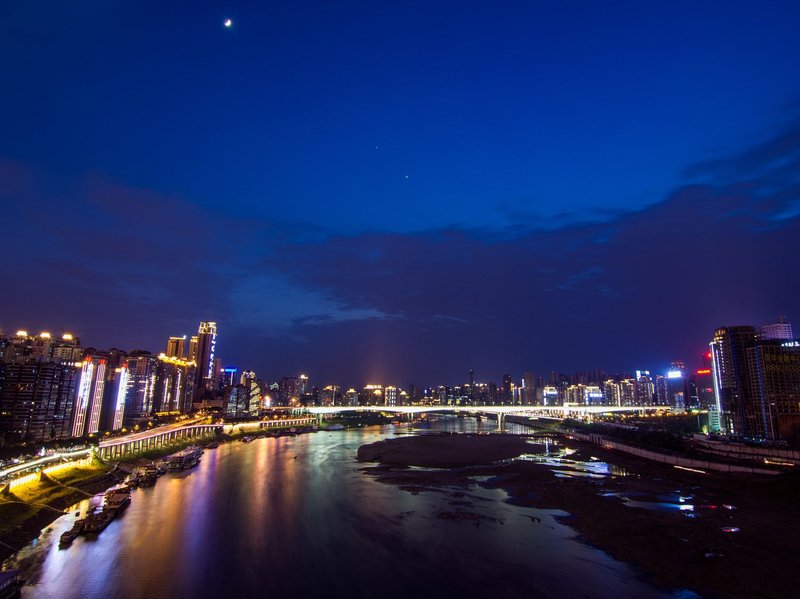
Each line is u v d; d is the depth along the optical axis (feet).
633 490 400.67
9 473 365.61
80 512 333.62
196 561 239.30
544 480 447.42
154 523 302.25
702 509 335.06
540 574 223.30
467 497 376.89
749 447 568.00
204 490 401.90
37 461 409.08
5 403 586.04
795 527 290.97
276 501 361.10
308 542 266.57
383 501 362.53
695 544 259.19
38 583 215.72
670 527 290.97
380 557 244.63
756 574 221.87
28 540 269.85
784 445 613.11
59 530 291.17
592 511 330.34
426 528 291.79
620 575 221.87
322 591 207.21
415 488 411.75
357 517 316.60
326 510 334.44
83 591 208.03
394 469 520.83
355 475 480.64
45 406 619.67
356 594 204.44
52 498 348.59
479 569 229.45
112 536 276.82
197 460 563.48
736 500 364.17
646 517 314.14
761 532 280.92
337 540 269.85
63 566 233.96
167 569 229.66
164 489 406.62
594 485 422.82
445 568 230.89
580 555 246.27
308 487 415.64
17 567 233.35
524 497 375.04
